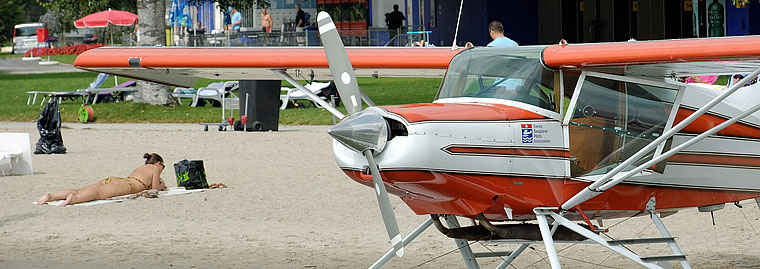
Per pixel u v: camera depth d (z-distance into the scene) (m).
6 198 38.47
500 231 20.06
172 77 27.16
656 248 27.53
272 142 60.03
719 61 18.42
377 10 127.25
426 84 101.12
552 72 19.42
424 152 17.78
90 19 119.38
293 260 26.12
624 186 20.38
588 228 21.34
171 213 34.62
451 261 26.08
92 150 57.06
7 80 118.06
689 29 90.56
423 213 20.52
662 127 20.56
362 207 35.72
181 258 26.42
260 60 23.84
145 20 84.88
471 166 18.30
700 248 27.42
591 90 19.69
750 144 21.91
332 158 51.53
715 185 21.78
